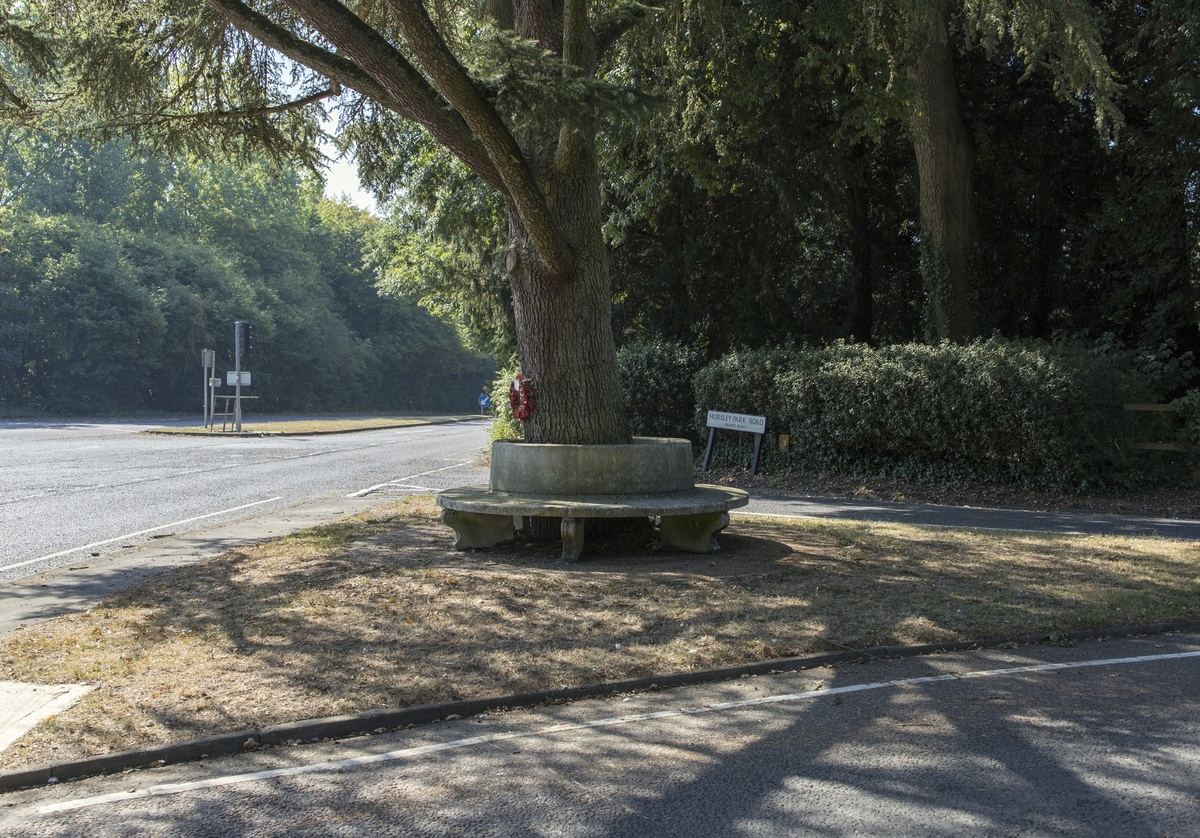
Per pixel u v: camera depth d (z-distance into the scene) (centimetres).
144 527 1187
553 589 742
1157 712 491
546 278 974
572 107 773
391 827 362
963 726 471
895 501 1555
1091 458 1516
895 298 2430
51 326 5600
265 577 803
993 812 371
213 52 1253
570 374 980
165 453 2511
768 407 1906
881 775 409
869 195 2322
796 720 482
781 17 1653
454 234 2236
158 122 1220
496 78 764
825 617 664
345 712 479
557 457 920
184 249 6550
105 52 1145
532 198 862
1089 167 2183
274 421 5169
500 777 410
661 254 2291
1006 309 2259
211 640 606
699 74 1772
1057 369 1505
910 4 1446
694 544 925
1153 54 1858
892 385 1678
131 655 575
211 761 434
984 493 1566
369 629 630
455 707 493
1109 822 362
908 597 726
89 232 5859
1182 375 1730
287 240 7938
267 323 6812
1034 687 536
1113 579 804
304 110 1349
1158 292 2000
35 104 1237
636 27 1384
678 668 557
